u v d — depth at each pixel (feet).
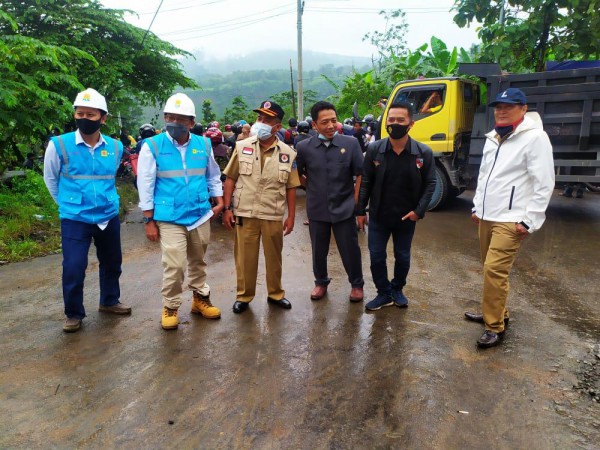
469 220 22.29
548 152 9.25
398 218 11.33
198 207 10.80
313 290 13.08
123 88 43.65
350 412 7.63
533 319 11.19
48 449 6.84
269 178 11.21
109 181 11.05
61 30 37.24
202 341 10.24
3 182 26.86
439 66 45.50
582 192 26.40
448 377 8.64
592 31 26.35
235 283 14.08
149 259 16.89
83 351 9.84
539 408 7.68
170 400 8.02
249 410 7.71
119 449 6.82
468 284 13.71
